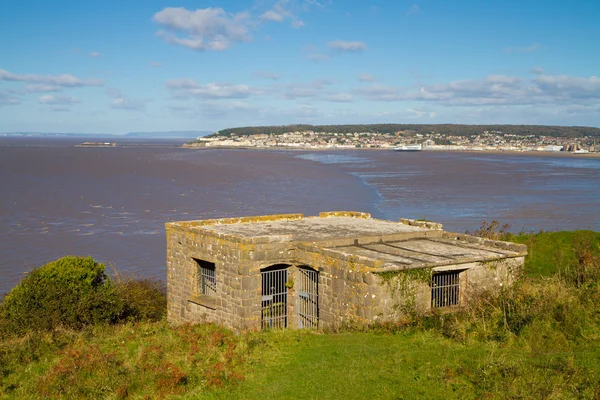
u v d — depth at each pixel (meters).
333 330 19.12
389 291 18.64
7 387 14.52
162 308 27.31
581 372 12.94
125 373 14.84
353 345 16.39
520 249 21.98
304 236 23.00
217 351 16.77
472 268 20.61
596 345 15.21
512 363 13.59
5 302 21.30
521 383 12.62
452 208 68.81
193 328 21.39
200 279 23.98
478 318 17.58
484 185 100.81
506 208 69.25
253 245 20.83
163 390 13.90
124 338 19.28
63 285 21.52
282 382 13.90
